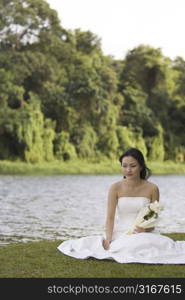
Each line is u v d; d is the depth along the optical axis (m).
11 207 16.09
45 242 7.50
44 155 39.16
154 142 47.25
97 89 42.97
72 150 41.06
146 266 5.75
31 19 45.72
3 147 37.91
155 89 51.03
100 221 12.94
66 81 43.69
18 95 40.28
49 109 42.41
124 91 49.19
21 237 10.25
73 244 6.55
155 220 6.03
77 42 51.53
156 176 39.75
